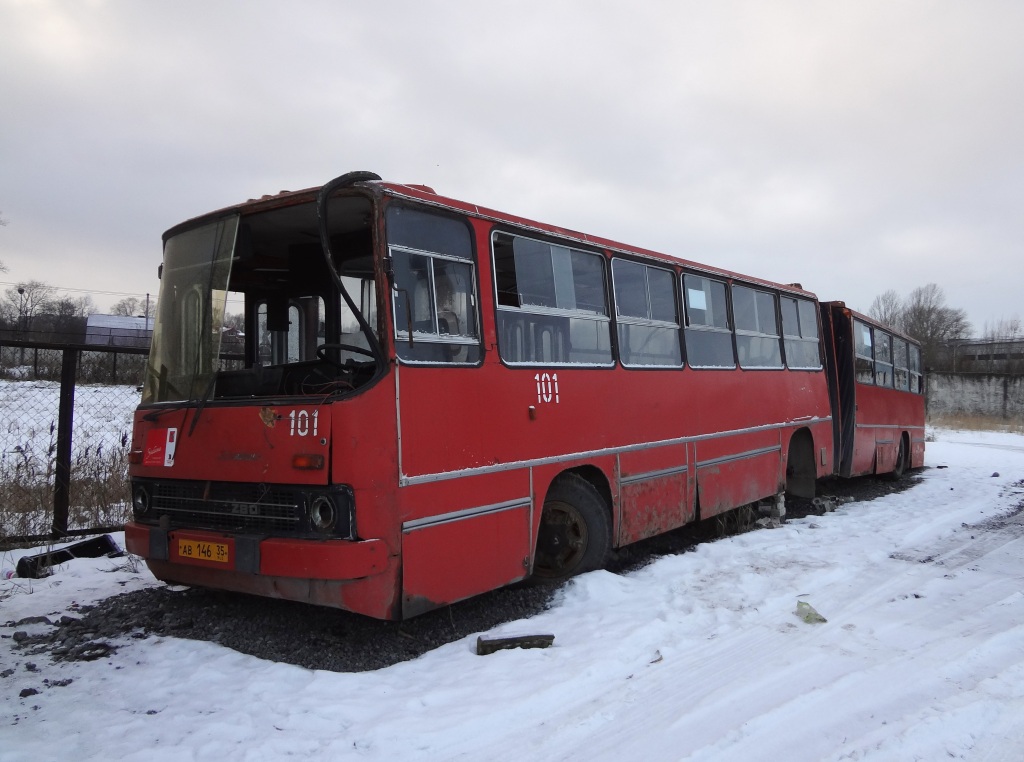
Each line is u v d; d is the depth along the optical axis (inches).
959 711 154.0
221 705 158.9
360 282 222.2
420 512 190.2
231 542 187.9
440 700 160.7
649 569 279.1
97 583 253.9
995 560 299.1
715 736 145.0
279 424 185.0
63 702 161.3
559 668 178.5
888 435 561.6
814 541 331.9
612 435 267.1
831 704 158.9
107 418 420.8
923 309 2613.2
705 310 338.6
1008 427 1390.3
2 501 322.3
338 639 201.5
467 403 206.5
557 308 247.1
